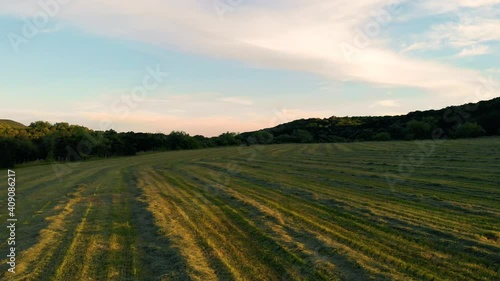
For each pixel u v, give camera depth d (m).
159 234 12.27
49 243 11.38
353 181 24.78
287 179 27.11
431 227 12.30
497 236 11.17
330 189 21.73
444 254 9.87
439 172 26.73
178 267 9.17
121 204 18.34
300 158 46.16
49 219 14.52
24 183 30.09
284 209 16.08
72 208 17.22
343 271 8.80
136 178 31.36
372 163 35.56
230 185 24.88
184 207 17.09
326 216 14.58
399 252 10.07
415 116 95.19
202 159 53.09
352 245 10.77
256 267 9.25
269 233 12.24
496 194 18.00
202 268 9.07
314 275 8.64
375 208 15.78
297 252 10.27
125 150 78.00
